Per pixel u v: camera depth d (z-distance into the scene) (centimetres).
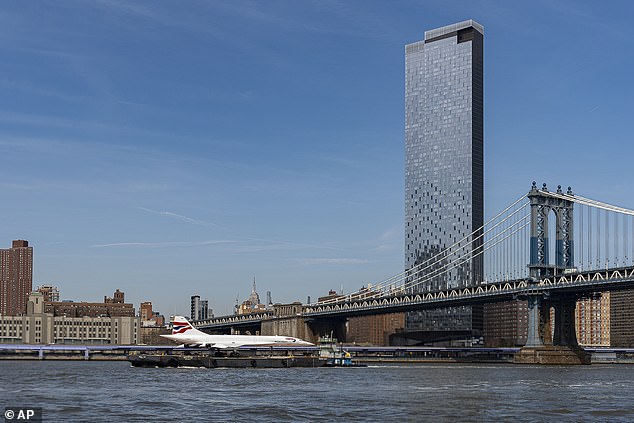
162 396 13912
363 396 14100
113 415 11219
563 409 12244
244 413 11525
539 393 14975
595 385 17388
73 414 11312
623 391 15600
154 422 10544
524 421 10906
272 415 11331
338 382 17850
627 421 10994
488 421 10875
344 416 11275
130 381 17788
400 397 13950
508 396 14262
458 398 13825
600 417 11381
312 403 12850
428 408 12262
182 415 11269
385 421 10794
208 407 12212
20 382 17338
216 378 19212
